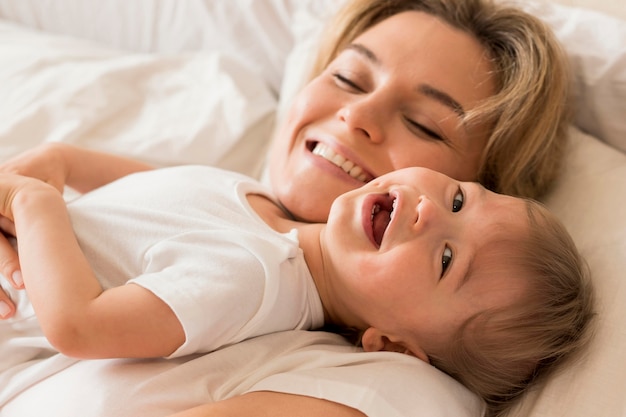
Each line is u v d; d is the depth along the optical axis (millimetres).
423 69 990
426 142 986
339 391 745
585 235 973
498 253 831
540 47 1075
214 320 761
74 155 1046
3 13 1649
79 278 764
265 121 1381
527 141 1050
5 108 1244
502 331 829
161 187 930
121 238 861
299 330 865
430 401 773
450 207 867
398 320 844
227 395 769
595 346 829
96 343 728
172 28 1559
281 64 1496
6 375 823
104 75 1314
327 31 1258
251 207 921
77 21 1617
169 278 770
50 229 804
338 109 1005
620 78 1112
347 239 851
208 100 1343
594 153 1104
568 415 772
